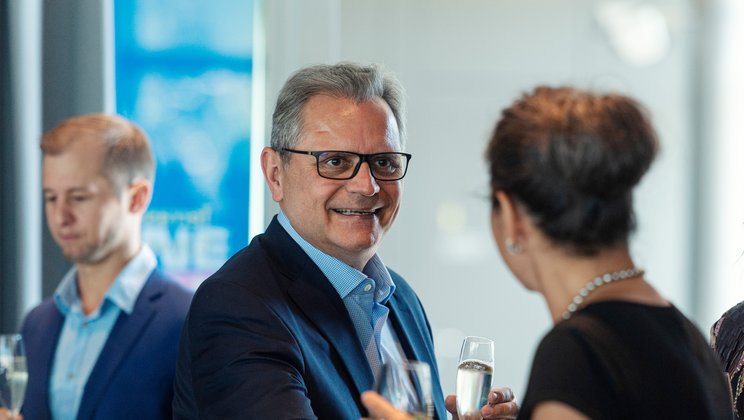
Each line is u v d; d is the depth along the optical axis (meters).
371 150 2.56
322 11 4.90
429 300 6.32
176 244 4.72
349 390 2.45
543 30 6.30
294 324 2.40
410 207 6.30
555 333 1.62
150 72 4.75
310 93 2.59
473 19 6.25
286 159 2.61
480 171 6.28
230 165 4.76
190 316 2.45
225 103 4.77
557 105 1.68
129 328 3.32
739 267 6.62
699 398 1.61
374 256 2.77
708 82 6.51
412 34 6.21
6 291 4.87
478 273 6.30
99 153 3.37
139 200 3.50
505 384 6.34
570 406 1.52
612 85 1.75
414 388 1.83
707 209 6.65
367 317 2.64
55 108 4.79
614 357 1.57
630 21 6.34
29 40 4.84
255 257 2.53
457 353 6.32
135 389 3.25
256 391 2.21
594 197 1.64
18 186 4.87
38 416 3.34
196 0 4.75
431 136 6.27
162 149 4.73
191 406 2.48
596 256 1.68
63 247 3.38
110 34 4.75
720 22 6.47
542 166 1.64
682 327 1.70
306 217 2.56
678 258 6.71
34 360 3.41
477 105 6.28
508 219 1.71
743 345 2.59
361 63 2.69
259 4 4.79
